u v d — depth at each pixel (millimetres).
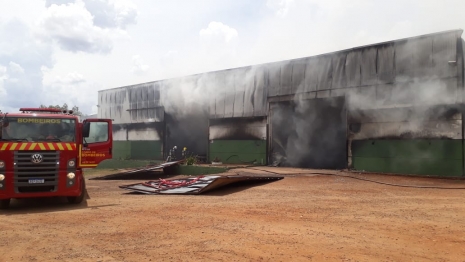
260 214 8969
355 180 16188
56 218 8883
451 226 7449
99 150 11688
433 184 14617
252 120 25188
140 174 23594
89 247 6168
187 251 5805
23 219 8859
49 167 10391
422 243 6184
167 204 10758
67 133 10797
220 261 5289
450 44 16891
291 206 10141
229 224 7801
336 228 7359
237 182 15602
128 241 6496
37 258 5629
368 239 6469
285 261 5270
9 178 10031
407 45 18266
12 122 10352
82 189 11562
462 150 16438
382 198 11398
